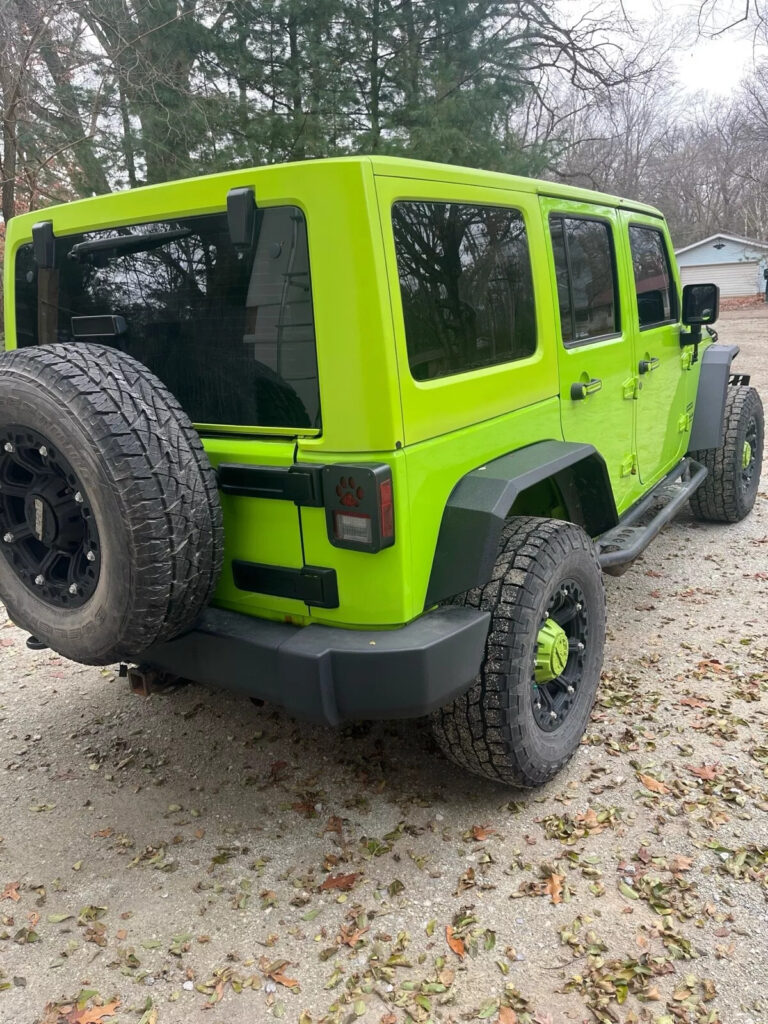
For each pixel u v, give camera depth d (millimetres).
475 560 2520
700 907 2510
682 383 5102
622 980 2270
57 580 2645
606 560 3645
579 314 3576
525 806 3010
